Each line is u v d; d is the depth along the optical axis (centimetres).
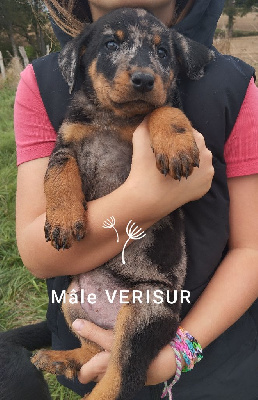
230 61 47
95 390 42
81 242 43
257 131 45
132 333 43
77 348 49
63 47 51
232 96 44
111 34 48
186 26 50
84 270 45
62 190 43
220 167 45
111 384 42
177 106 46
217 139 44
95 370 44
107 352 44
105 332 45
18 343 53
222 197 45
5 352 50
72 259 44
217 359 48
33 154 49
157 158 39
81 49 51
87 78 50
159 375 43
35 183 49
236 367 48
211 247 46
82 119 49
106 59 48
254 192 46
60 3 54
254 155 45
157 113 43
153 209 42
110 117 48
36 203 48
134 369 43
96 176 49
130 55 46
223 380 48
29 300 82
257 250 47
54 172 44
